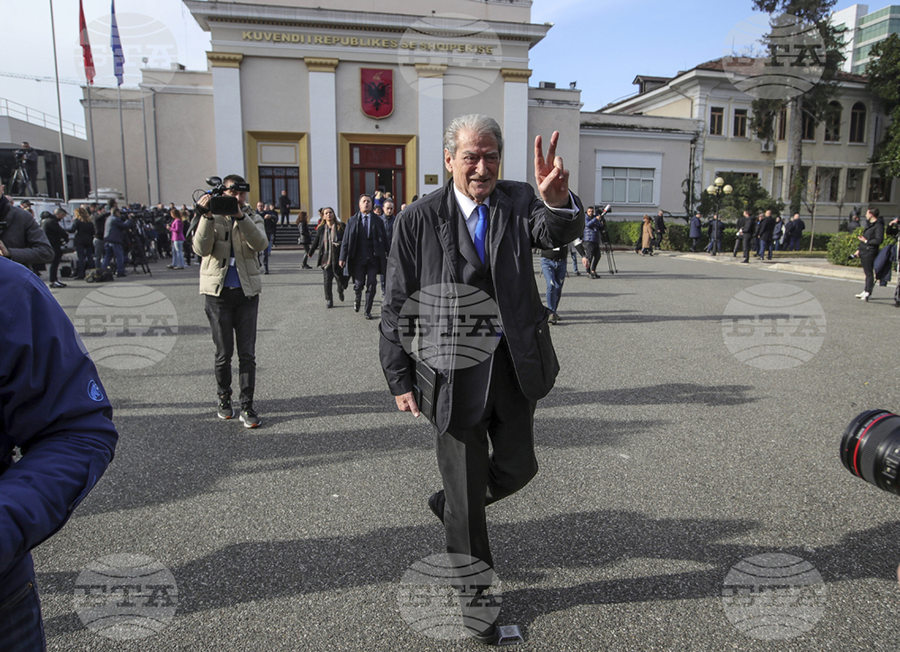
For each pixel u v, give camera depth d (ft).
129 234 49.32
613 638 6.93
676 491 10.65
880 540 8.96
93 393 3.90
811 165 101.40
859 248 34.35
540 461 12.01
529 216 6.84
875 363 19.66
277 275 48.29
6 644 3.75
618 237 87.92
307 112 79.87
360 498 10.50
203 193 13.33
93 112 83.66
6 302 3.53
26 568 3.92
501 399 6.95
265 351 22.09
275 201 81.25
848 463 4.51
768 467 11.64
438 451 7.13
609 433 13.51
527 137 88.38
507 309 6.68
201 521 9.72
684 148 99.25
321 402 16.02
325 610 7.47
